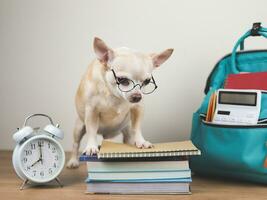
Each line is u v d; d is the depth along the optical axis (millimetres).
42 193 709
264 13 1053
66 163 968
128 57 721
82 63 1104
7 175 854
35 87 1122
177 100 1091
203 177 871
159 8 1077
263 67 886
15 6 1111
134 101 712
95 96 786
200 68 1078
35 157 738
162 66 1088
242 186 780
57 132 752
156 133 1099
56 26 1104
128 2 1084
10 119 1137
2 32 1120
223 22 1065
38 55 1115
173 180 708
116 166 712
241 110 771
